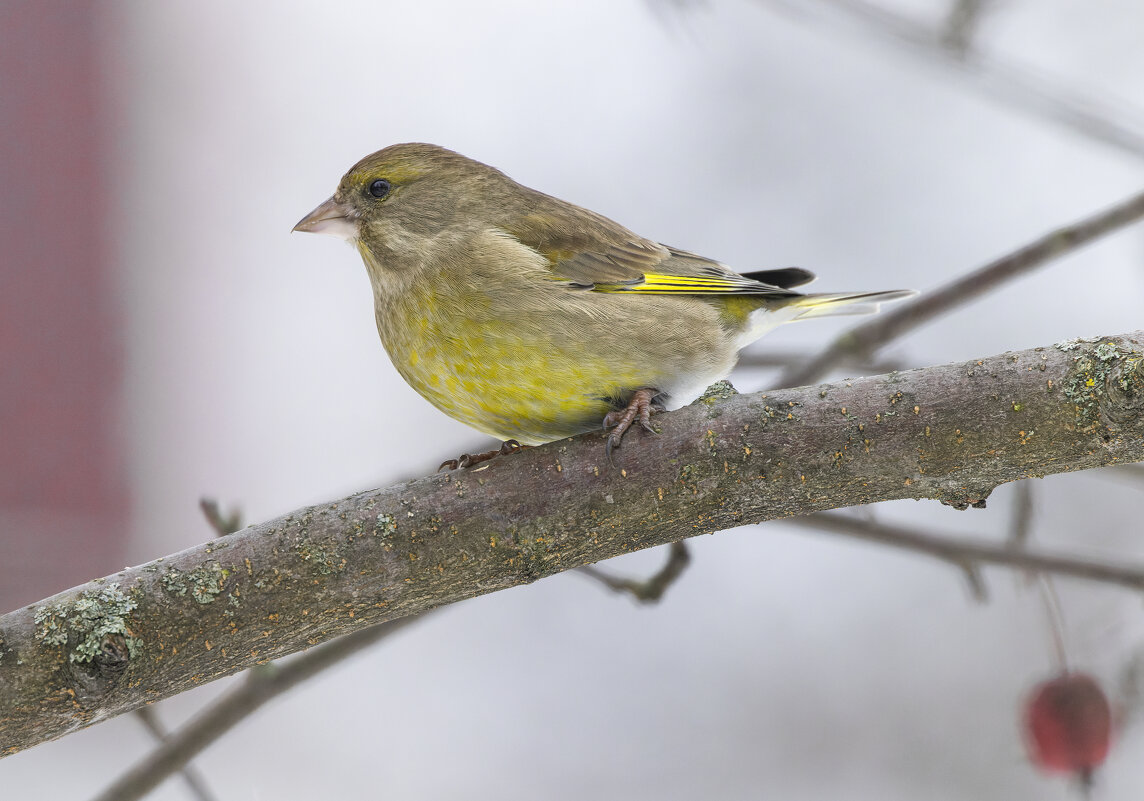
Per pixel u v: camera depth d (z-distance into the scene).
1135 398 4.72
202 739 6.55
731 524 5.44
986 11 8.76
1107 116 8.76
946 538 7.30
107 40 15.00
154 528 13.83
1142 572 7.20
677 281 7.77
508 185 8.15
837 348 8.08
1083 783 7.22
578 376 7.16
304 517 5.35
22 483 13.51
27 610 5.01
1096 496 12.56
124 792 6.43
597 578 6.93
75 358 14.06
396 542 5.32
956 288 8.05
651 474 5.38
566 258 7.64
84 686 4.89
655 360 7.24
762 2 8.81
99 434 13.98
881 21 8.74
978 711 11.89
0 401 13.78
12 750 4.95
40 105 14.52
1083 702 7.20
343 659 6.75
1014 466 5.04
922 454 5.11
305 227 8.05
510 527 5.39
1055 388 4.95
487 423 7.48
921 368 5.30
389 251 7.83
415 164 7.93
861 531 7.26
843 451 5.19
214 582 5.15
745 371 9.88
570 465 5.46
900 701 12.14
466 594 5.45
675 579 6.86
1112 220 7.84
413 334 7.40
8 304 13.96
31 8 14.77
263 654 5.25
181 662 5.09
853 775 11.86
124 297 14.38
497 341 7.14
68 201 14.49
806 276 9.27
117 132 14.84
